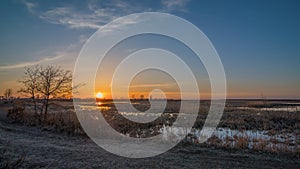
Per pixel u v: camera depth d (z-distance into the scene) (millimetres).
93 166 9555
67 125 19062
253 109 41656
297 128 20797
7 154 10547
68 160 10180
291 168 10242
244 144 13867
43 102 24141
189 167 9789
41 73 24094
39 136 16141
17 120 23688
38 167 9125
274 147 13164
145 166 9750
